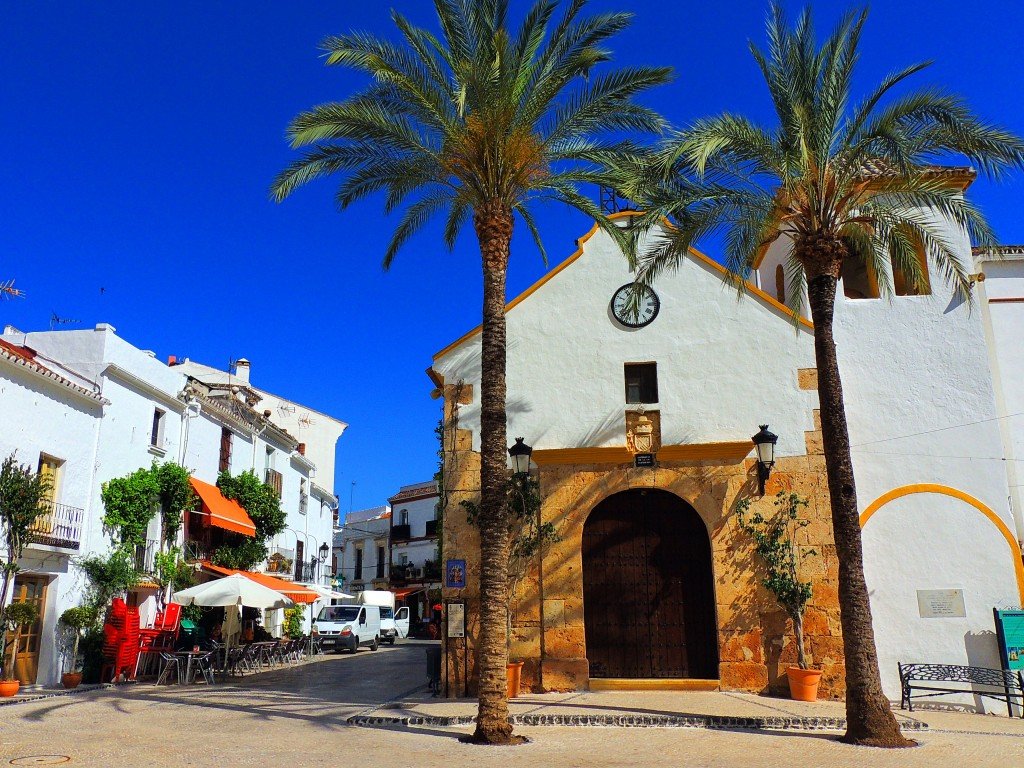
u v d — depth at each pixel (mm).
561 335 17312
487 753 10258
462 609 15820
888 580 16156
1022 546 17578
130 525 21938
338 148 14453
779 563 15539
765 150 13125
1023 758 10266
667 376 16891
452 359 17312
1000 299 19609
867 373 17188
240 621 29016
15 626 17688
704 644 16016
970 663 15609
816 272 12914
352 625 36531
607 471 16438
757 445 15766
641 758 9953
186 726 12664
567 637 15680
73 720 13430
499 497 12055
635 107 14164
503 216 13141
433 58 13695
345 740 11242
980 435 16703
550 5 13539
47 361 20453
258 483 29797
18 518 17469
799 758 10047
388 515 67125
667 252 14562
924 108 12719
